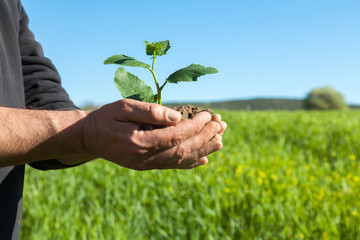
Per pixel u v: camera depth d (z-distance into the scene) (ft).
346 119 29.12
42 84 3.88
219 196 9.71
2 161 2.47
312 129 22.86
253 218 8.71
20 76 3.52
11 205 3.36
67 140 2.55
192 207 9.81
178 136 2.66
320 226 7.82
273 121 27.68
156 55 3.45
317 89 85.05
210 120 3.19
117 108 2.55
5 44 3.30
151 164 2.78
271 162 13.84
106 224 9.14
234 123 27.96
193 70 3.26
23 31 4.30
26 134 2.45
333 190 10.91
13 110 2.55
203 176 12.04
